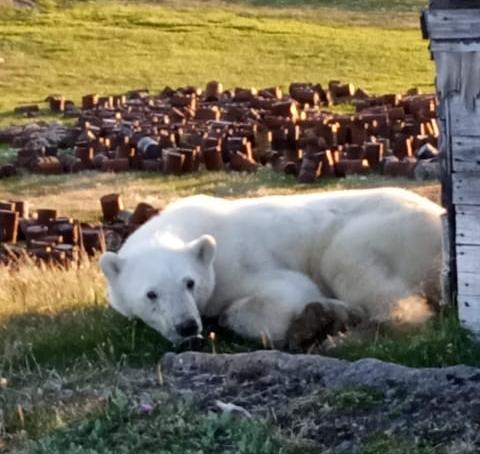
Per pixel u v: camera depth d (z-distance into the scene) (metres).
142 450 6.14
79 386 7.37
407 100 24.05
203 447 6.09
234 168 19.33
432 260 8.07
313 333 7.83
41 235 14.52
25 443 6.46
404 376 6.52
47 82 31.56
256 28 39.56
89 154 20.17
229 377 7.05
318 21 41.69
